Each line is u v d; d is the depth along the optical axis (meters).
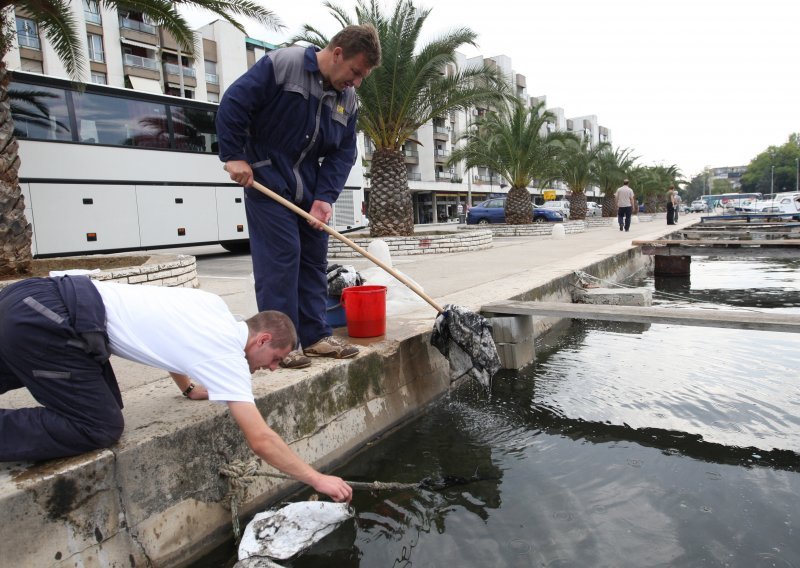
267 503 2.74
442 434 3.65
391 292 5.24
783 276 11.39
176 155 11.84
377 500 2.78
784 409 3.81
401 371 3.91
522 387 4.54
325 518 2.52
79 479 1.98
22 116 9.44
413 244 11.91
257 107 3.07
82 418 2.00
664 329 6.38
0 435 1.91
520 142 19.72
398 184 13.03
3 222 6.35
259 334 2.17
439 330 3.88
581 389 4.41
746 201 50.75
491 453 3.32
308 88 3.11
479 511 2.65
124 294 2.05
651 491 2.78
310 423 3.04
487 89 12.89
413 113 12.84
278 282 3.20
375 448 3.43
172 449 2.30
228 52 39.06
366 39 3.02
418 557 2.32
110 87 10.62
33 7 7.07
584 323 6.94
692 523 2.48
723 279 11.20
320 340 3.50
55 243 9.80
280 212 3.18
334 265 4.64
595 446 3.36
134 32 34.34
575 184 28.02
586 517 2.56
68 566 1.94
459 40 11.83
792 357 5.02
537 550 2.32
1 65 6.34
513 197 20.78
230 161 3.02
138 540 2.16
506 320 4.94
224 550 2.42
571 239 16.22
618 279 10.63
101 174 10.48
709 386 4.34
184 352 1.96
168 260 6.98
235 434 2.59
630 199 19.17
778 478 2.88
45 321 1.87
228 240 13.05
